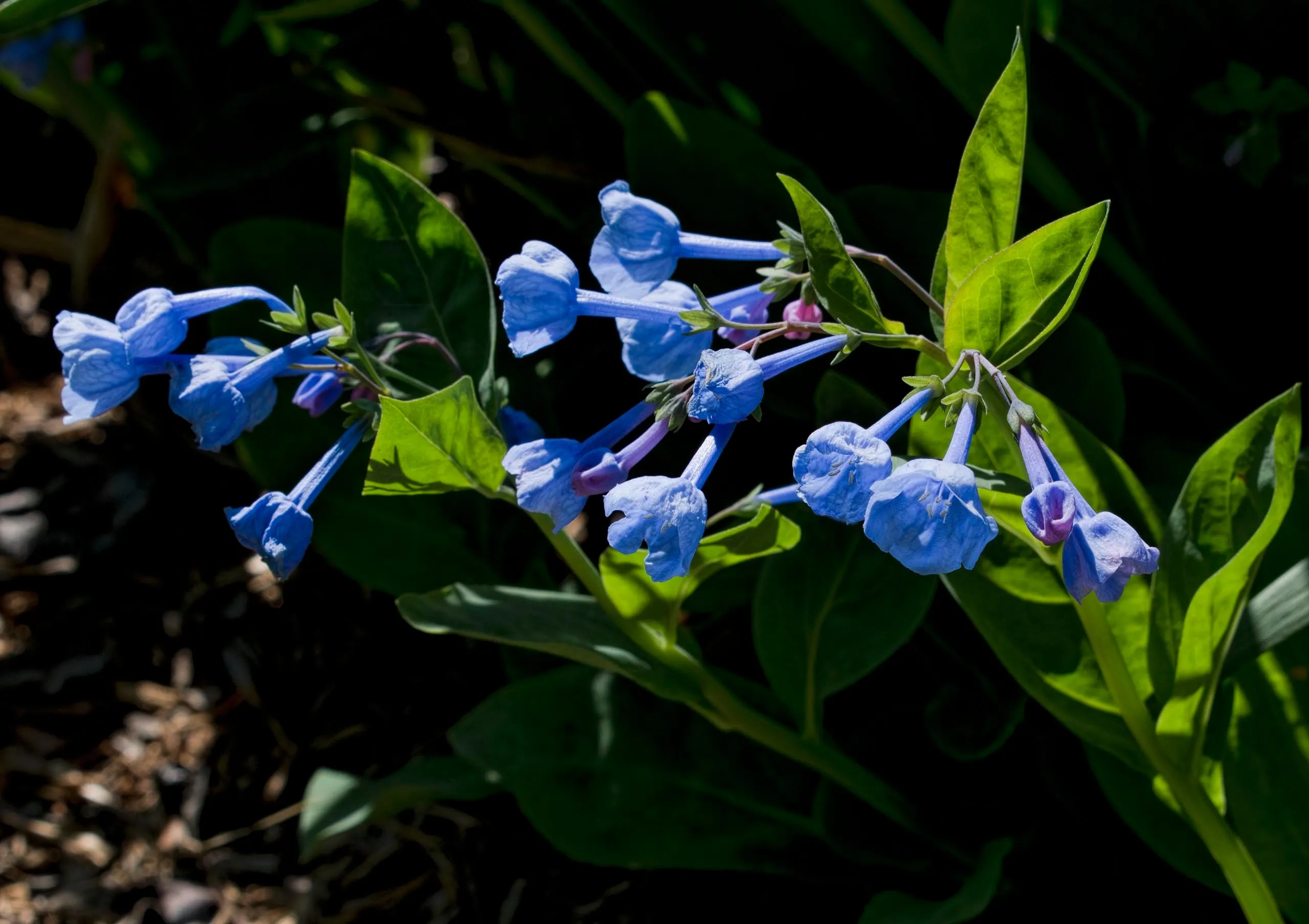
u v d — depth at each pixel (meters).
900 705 0.64
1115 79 0.62
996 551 0.58
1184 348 0.65
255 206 0.69
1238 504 0.56
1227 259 0.65
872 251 0.63
